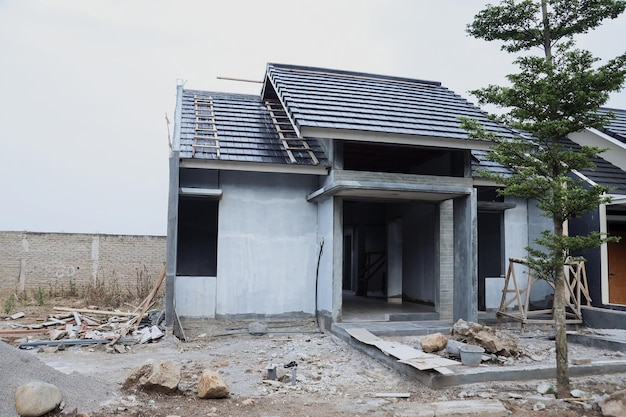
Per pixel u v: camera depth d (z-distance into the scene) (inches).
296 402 241.8
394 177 430.9
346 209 642.2
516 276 509.7
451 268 481.4
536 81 251.9
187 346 389.1
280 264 467.2
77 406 209.3
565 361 247.9
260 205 467.8
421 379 272.7
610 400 223.3
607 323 439.8
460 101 543.5
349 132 405.7
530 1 249.9
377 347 326.0
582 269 474.6
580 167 255.0
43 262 672.4
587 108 248.2
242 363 327.3
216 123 510.3
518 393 259.8
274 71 538.6
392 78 595.2
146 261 706.2
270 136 498.9
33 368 222.1
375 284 677.9
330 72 575.2
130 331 429.7
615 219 535.2
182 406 227.3
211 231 481.7
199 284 444.1
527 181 250.7
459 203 453.7
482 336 319.0
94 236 690.2
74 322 489.4
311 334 437.7
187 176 453.1
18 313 523.5
